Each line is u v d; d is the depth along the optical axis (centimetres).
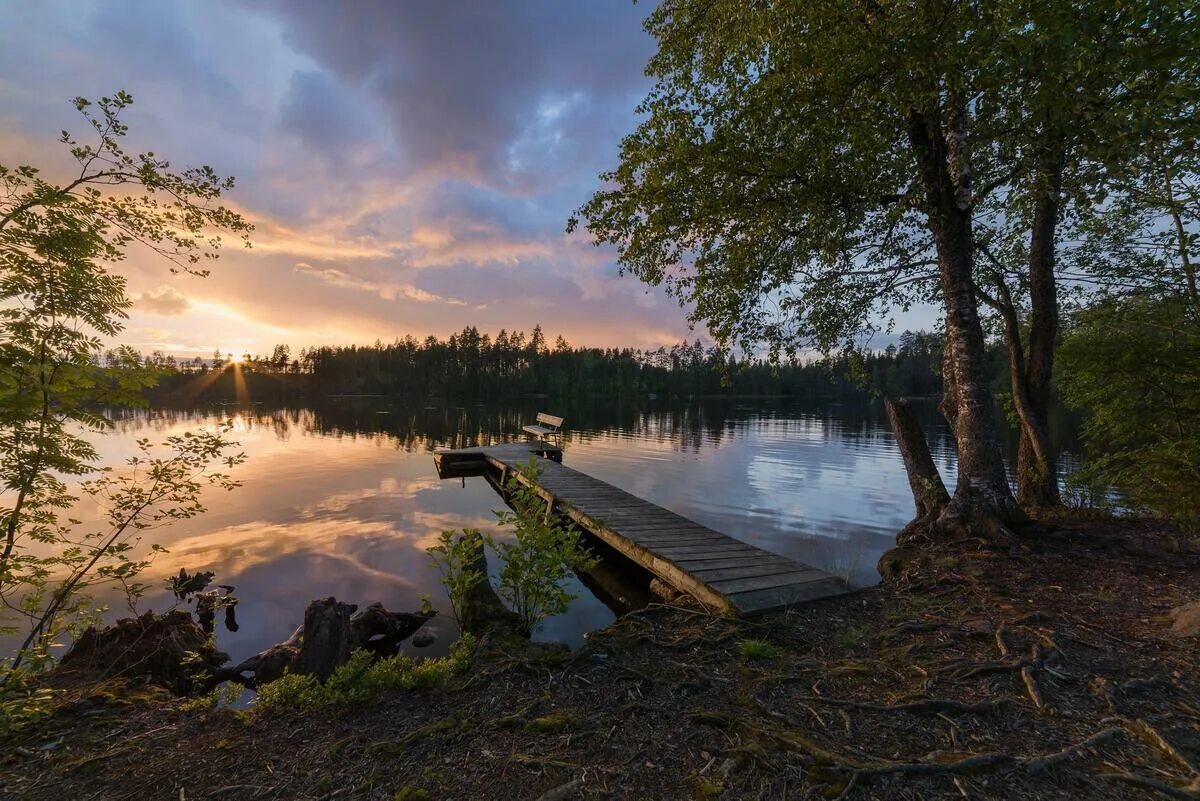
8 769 246
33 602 320
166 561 738
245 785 233
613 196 659
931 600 450
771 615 443
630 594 683
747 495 1205
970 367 604
